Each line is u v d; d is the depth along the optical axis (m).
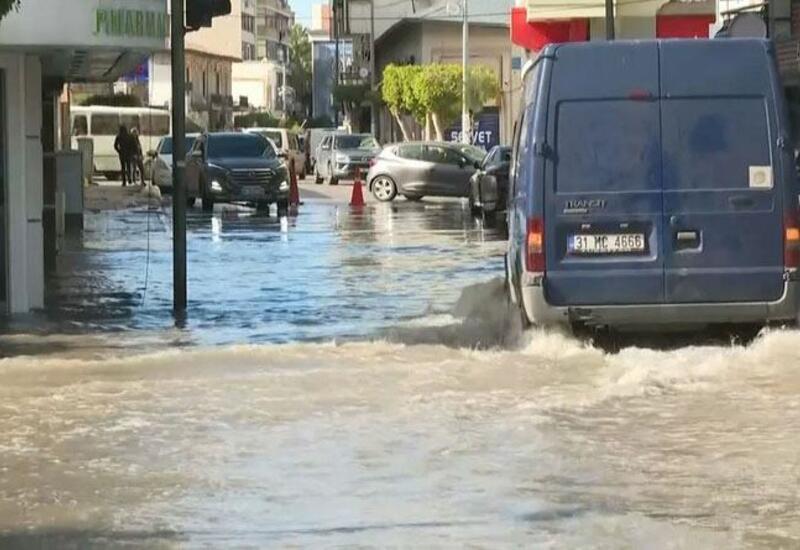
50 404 28.22
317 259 58.88
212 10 40.97
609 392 28.81
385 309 42.38
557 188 32.69
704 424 25.88
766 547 18.48
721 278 32.44
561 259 32.72
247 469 22.91
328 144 146.12
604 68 32.62
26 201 41.91
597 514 20.09
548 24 94.25
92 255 61.34
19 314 41.72
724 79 32.50
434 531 19.34
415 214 91.19
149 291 47.59
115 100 190.50
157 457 23.78
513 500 20.88
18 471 22.91
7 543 19.00
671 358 32.22
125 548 18.75
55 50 39.97
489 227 78.06
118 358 33.59
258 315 41.31
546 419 26.39
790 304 32.50
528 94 34.94
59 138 106.38
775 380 29.73
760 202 32.44
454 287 48.03
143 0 40.50
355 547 18.67
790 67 64.38
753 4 71.19
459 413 26.98
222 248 64.56
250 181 94.81
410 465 23.03
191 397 28.78
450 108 173.00
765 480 21.92
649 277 32.50
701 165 32.50
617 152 32.56
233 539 19.11
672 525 19.52
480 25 193.50
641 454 23.64
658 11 89.88
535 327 33.88
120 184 140.25
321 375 31.00
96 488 21.83
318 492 21.45
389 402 28.06
